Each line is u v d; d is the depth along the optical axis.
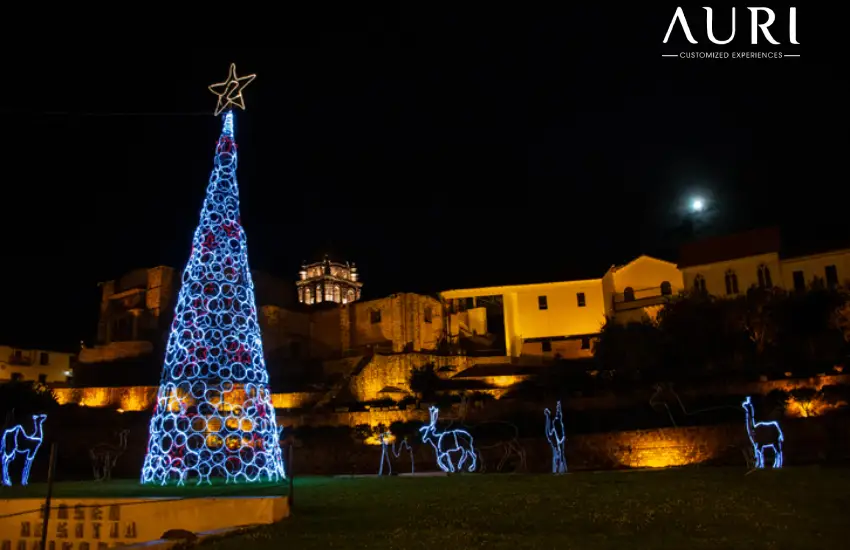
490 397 54.38
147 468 29.17
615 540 14.05
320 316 77.88
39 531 19.86
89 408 58.06
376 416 51.97
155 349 73.56
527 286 72.81
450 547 13.56
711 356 48.97
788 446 37.38
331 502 20.30
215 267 39.06
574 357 67.44
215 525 18.08
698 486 20.81
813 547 13.13
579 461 42.34
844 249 56.53
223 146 32.25
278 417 54.47
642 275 67.44
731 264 60.19
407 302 72.75
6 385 55.03
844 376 42.91
